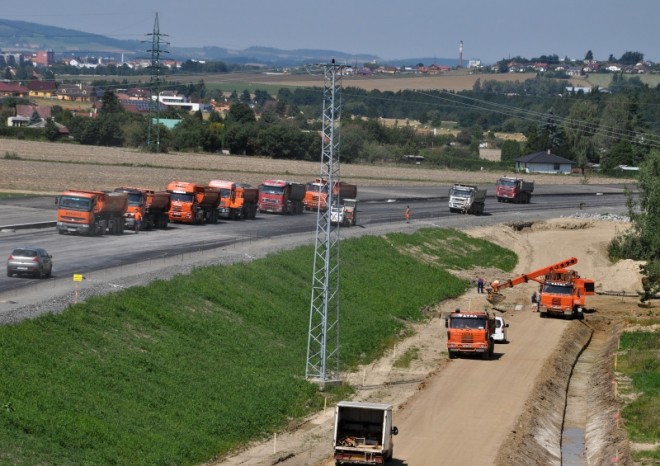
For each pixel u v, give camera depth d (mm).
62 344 92688
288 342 121562
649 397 104375
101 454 73812
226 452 83188
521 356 127000
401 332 140875
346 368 117562
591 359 133625
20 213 187000
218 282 130875
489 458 82500
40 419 75312
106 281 120500
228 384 98500
